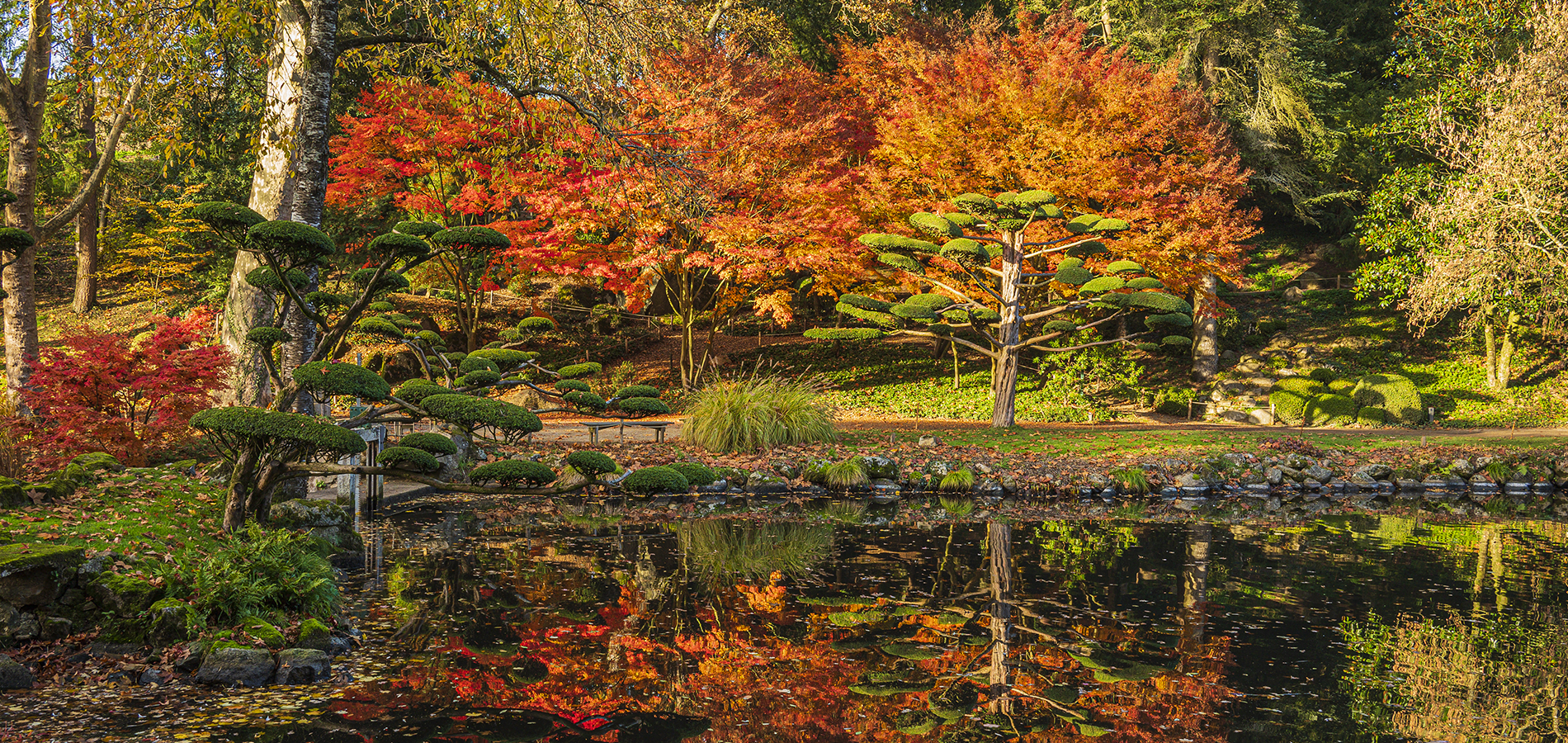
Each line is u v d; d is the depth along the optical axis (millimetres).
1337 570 9016
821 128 20219
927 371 26141
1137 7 25125
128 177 25609
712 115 17438
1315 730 4840
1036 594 7840
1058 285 21375
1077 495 14016
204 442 10344
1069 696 5320
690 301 23328
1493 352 24156
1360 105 26625
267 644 5434
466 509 11984
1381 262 19594
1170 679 5660
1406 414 22406
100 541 6102
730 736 4625
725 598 7559
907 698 5246
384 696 5062
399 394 6848
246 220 6133
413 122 17281
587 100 10703
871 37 27438
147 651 5355
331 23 8445
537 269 21547
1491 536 11141
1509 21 17594
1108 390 25188
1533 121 15336
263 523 7395
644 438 16797
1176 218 19266
